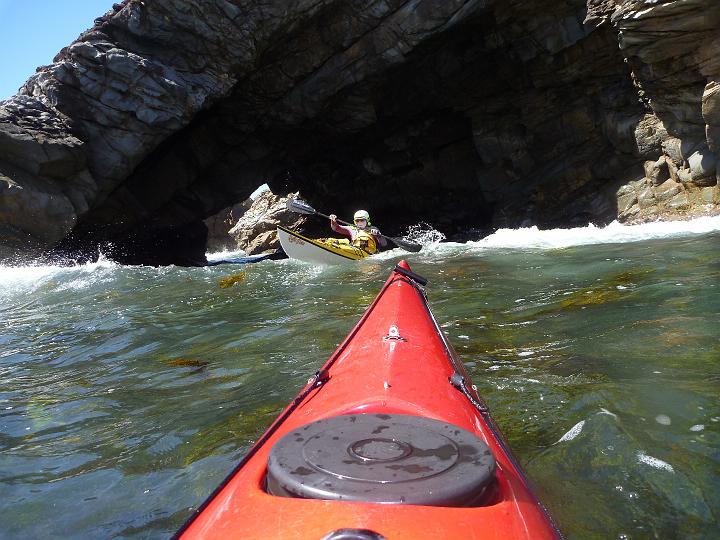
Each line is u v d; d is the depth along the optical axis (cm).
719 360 257
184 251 2233
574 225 1558
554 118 1608
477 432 130
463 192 2006
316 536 79
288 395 266
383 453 96
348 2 1491
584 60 1442
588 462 181
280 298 561
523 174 1731
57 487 193
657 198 1277
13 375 353
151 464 206
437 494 86
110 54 1512
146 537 159
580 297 427
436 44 1573
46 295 746
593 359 278
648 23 1073
